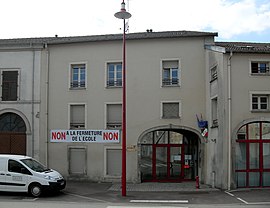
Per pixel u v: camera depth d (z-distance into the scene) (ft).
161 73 66.54
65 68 69.41
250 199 47.57
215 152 59.77
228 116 56.70
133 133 66.28
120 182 65.87
